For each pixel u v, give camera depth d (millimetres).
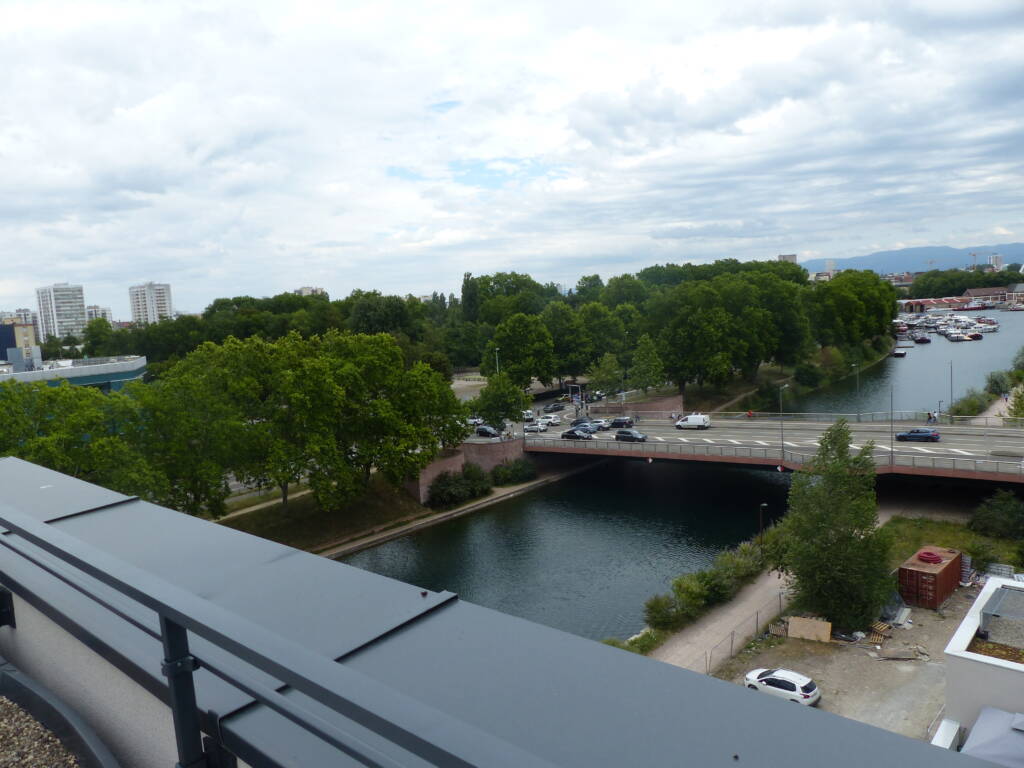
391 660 3607
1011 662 15562
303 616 4203
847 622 30891
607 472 66312
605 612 37125
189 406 43094
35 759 4258
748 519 51438
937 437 55125
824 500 31422
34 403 39125
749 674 27203
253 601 4512
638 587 40219
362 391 50375
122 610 3920
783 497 55969
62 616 4801
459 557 46656
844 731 2781
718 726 2859
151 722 4160
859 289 125625
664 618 33688
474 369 125875
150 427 42281
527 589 40875
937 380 103375
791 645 30641
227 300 133000
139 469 37906
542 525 52344
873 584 31125
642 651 31234
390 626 3988
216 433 42594
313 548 48156
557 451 63531
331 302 129000
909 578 33562
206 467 41625
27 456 35344
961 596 34219
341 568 5023
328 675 2404
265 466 45562
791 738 2750
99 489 7855
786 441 59469
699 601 34031
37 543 4172
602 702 3102
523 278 139750
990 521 41500
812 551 31453
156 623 3771
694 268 170875
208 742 3443
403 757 2906
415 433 51781
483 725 2957
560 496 59594
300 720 2750
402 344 90188
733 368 91938
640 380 82250
